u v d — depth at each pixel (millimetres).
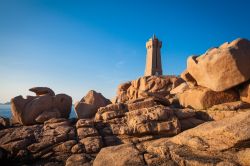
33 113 16891
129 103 16562
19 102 17016
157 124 13453
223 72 14852
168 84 29891
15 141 13078
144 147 10367
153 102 16125
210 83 15820
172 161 8484
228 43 16141
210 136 8711
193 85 18281
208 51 16859
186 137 9477
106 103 24016
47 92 20859
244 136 7656
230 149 7996
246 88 14938
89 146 12477
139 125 13414
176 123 13562
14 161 12289
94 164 9664
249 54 14594
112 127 14180
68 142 12758
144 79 31297
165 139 11594
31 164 11859
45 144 12781
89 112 19391
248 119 8562
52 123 15070
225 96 15641
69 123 15406
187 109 15445
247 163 7312
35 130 14172
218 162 7547
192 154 8484
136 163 8711
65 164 11398
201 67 16094
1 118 16797
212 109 15164
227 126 8367
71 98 20812
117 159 9281
